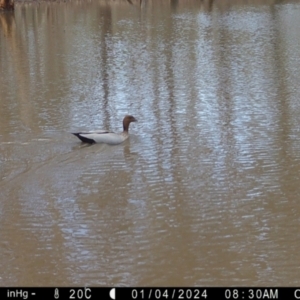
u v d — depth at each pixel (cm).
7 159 1455
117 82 2361
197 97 2077
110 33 3953
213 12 5344
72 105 1998
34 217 1141
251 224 1095
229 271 941
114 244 1029
